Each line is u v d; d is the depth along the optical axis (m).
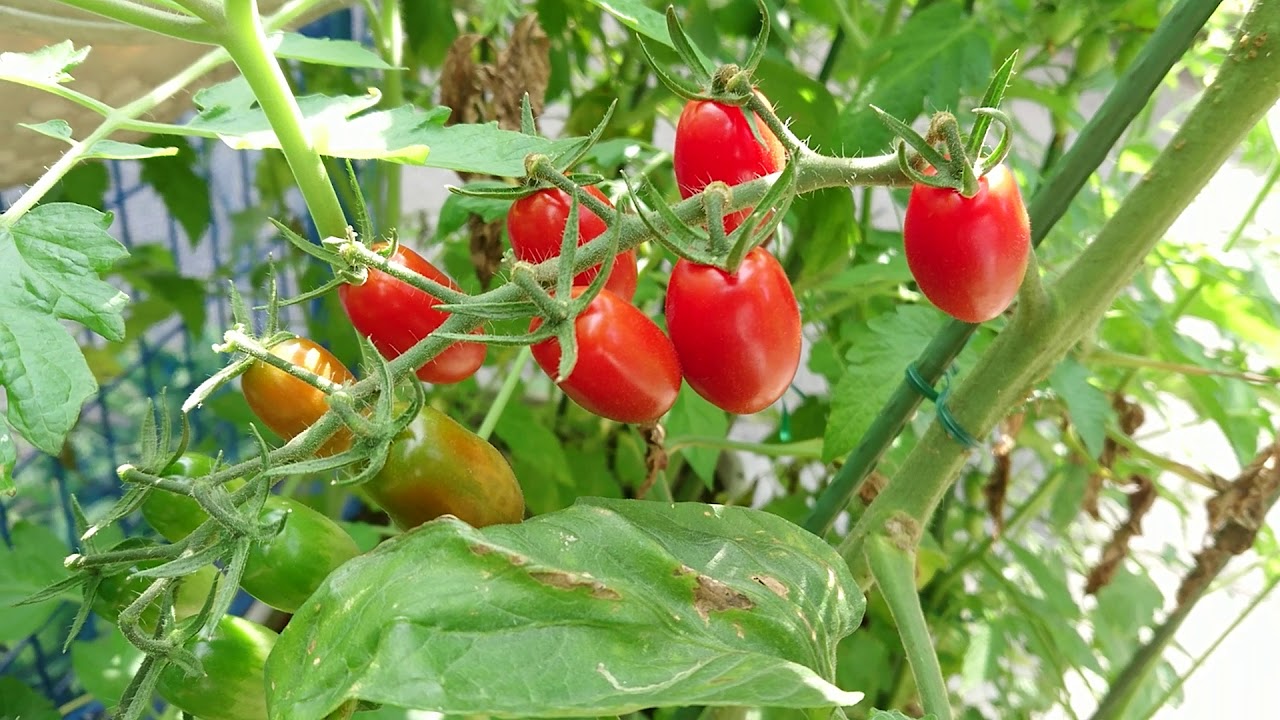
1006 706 0.60
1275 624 0.72
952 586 0.56
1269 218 0.59
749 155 0.19
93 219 0.20
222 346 0.17
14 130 0.37
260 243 0.64
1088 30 0.45
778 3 0.54
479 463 0.20
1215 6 0.23
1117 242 0.25
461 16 0.57
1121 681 0.49
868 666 0.51
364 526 0.44
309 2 0.28
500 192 0.20
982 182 0.18
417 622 0.16
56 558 0.39
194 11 0.20
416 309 0.20
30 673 0.48
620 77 0.54
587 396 0.19
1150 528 0.76
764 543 0.23
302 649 0.17
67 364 0.19
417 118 0.24
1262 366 0.55
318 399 0.19
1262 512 0.40
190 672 0.18
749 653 0.18
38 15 0.29
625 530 0.20
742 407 0.19
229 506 0.16
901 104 0.38
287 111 0.22
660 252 0.43
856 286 0.47
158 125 0.23
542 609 0.17
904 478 0.29
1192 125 0.23
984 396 0.27
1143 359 0.39
